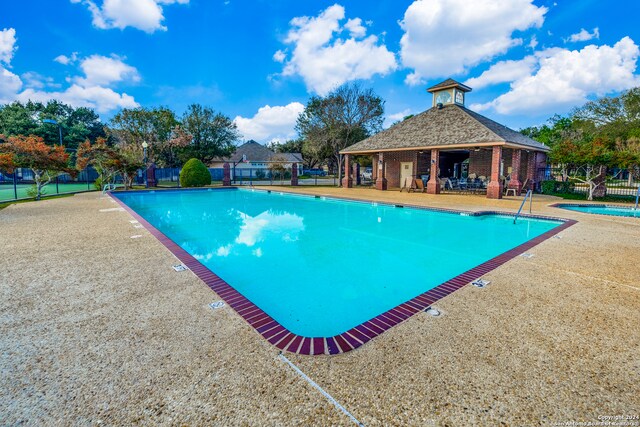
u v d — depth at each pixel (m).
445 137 18.50
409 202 14.36
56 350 2.73
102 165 20.31
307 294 5.07
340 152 24.08
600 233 7.64
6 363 2.55
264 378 2.38
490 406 2.12
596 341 2.92
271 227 10.30
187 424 1.96
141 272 4.70
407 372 2.46
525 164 21.94
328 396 2.21
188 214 12.91
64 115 52.06
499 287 4.20
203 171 24.86
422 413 2.06
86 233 7.40
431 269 6.30
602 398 2.20
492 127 18.69
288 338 2.93
